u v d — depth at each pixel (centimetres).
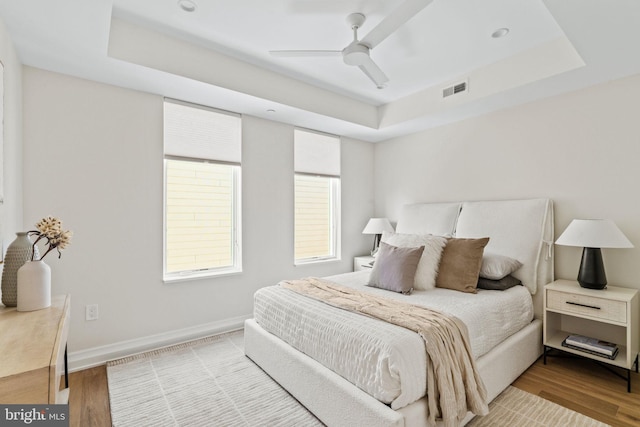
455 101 319
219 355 271
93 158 260
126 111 275
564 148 286
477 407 163
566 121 285
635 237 249
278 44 260
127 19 228
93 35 198
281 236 375
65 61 229
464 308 207
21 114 228
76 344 252
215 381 229
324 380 177
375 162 474
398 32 240
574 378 233
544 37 248
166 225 304
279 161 372
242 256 343
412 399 149
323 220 430
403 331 164
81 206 254
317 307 209
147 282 285
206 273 325
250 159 349
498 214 311
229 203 345
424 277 260
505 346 217
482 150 345
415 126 389
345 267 441
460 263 262
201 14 221
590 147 271
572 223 252
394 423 138
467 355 173
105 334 264
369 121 394
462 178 364
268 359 234
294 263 386
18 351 109
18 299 153
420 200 411
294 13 219
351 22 224
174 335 299
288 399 206
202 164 327
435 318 178
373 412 147
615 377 235
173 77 255
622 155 255
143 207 283
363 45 214
